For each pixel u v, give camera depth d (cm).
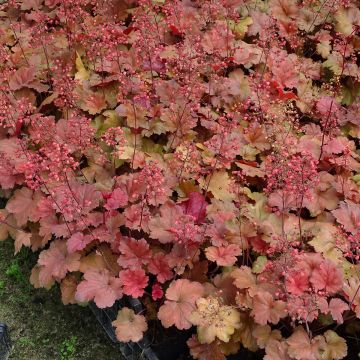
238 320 70
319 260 73
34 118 93
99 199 82
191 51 103
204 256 81
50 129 91
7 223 86
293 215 83
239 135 94
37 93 108
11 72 104
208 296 73
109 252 80
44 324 85
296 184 76
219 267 81
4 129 97
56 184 86
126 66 105
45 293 89
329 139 93
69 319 86
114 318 81
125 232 84
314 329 74
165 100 99
